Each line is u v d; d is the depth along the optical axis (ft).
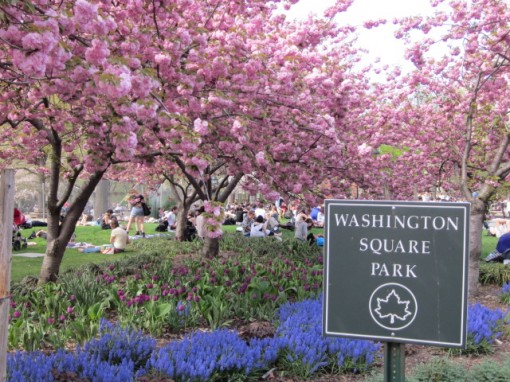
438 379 18.26
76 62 19.43
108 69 18.04
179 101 27.73
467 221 10.11
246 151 31.73
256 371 18.57
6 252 10.90
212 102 28.14
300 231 58.85
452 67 44.32
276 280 32.19
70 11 18.45
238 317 25.81
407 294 10.44
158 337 22.82
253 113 31.01
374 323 10.62
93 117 28.27
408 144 55.62
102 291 27.76
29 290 28.68
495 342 23.79
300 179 35.76
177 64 26.71
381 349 22.13
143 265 36.47
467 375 18.29
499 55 36.73
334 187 50.57
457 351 22.16
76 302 25.82
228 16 32.86
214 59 26.78
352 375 19.39
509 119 42.50
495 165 35.12
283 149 33.42
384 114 48.08
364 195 54.60
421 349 22.86
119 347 18.45
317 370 19.56
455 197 65.21
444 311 10.19
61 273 36.37
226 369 17.76
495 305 32.09
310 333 21.25
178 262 43.32
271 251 51.83
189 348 18.43
